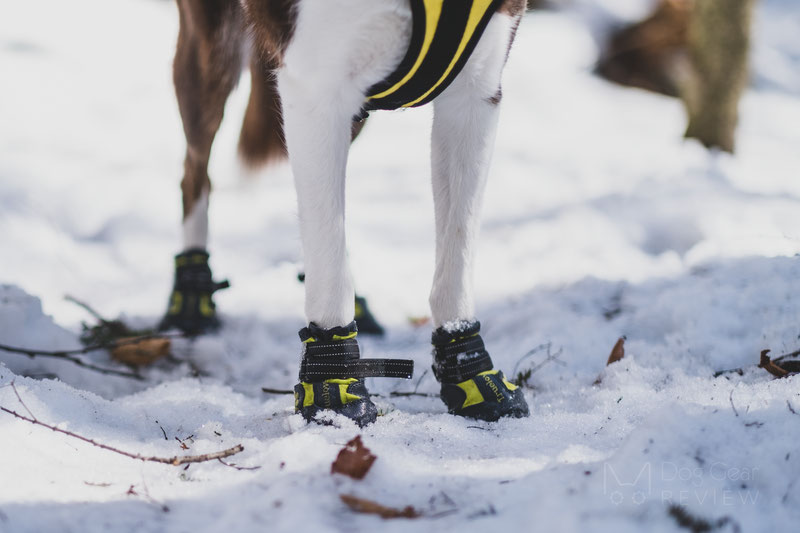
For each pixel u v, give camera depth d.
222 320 5.37
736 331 4.23
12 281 5.98
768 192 7.31
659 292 5.19
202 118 5.00
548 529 2.13
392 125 11.10
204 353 4.70
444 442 3.04
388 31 3.02
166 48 12.85
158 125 9.88
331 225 3.22
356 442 2.57
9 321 4.29
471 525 2.21
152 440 3.08
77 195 7.52
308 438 2.75
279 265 6.49
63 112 9.91
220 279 6.29
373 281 6.12
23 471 2.59
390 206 7.96
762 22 16.73
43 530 2.26
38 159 8.22
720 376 3.74
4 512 2.29
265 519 2.28
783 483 2.44
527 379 4.15
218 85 4.92
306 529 2.21
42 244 6.60
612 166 8.78
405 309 5.73
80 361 4.18
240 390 4.22
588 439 3.05
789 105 13.33
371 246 6.84
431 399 3.83
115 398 4.06
